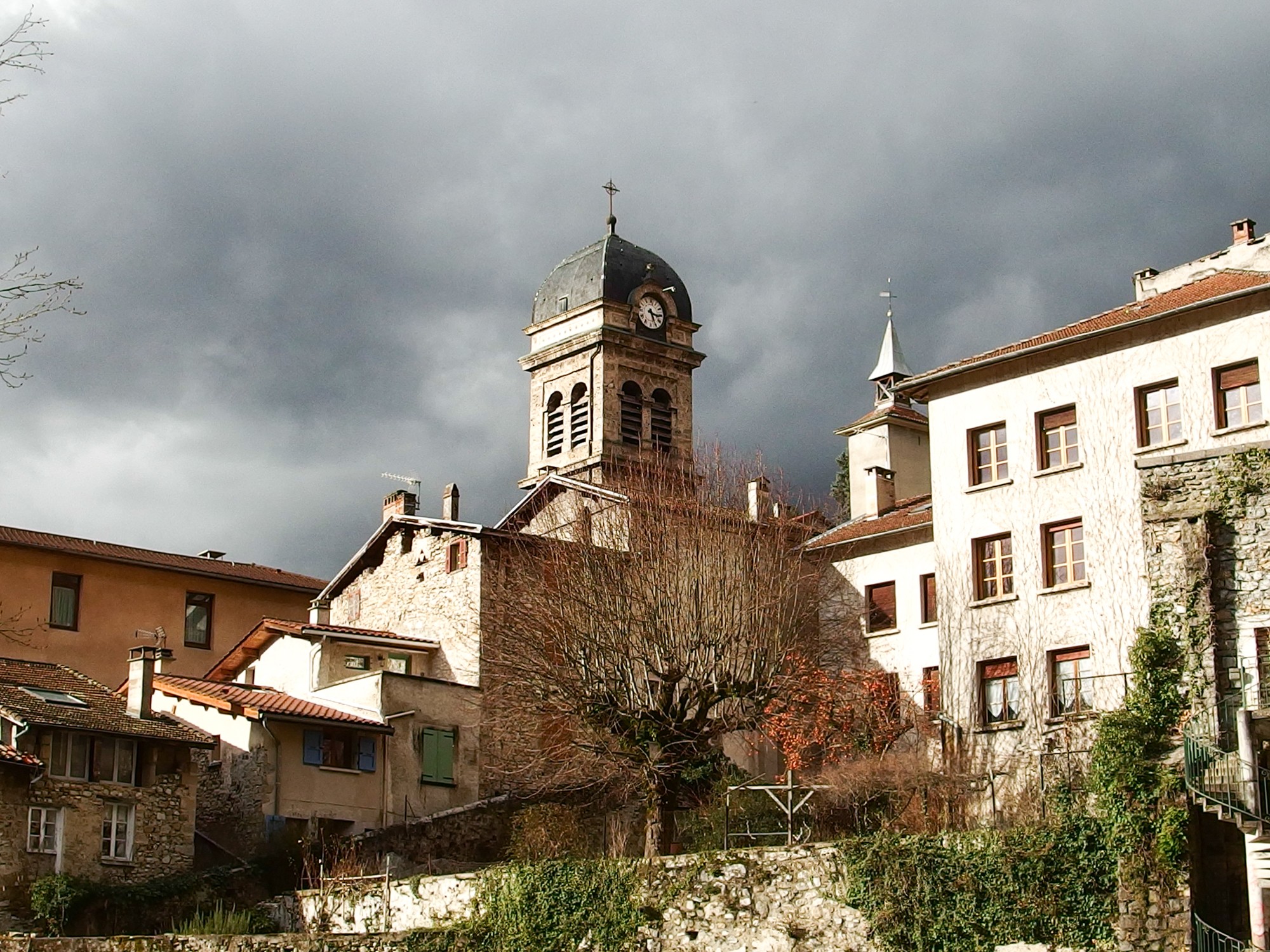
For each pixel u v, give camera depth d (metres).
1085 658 41.72
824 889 30.41
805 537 49.19
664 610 42.41
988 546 44.31
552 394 82.88
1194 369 41.12
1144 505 30.84
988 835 29.59
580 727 42.28
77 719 41.06
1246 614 29.45
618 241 83.81
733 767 44.28
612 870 32.50
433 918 34.88
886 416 53.97
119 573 57.34
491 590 50.69
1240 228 46.66
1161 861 28.16
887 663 47.00
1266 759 28.28
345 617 55.69
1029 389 44.16
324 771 45.34
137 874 40.91
